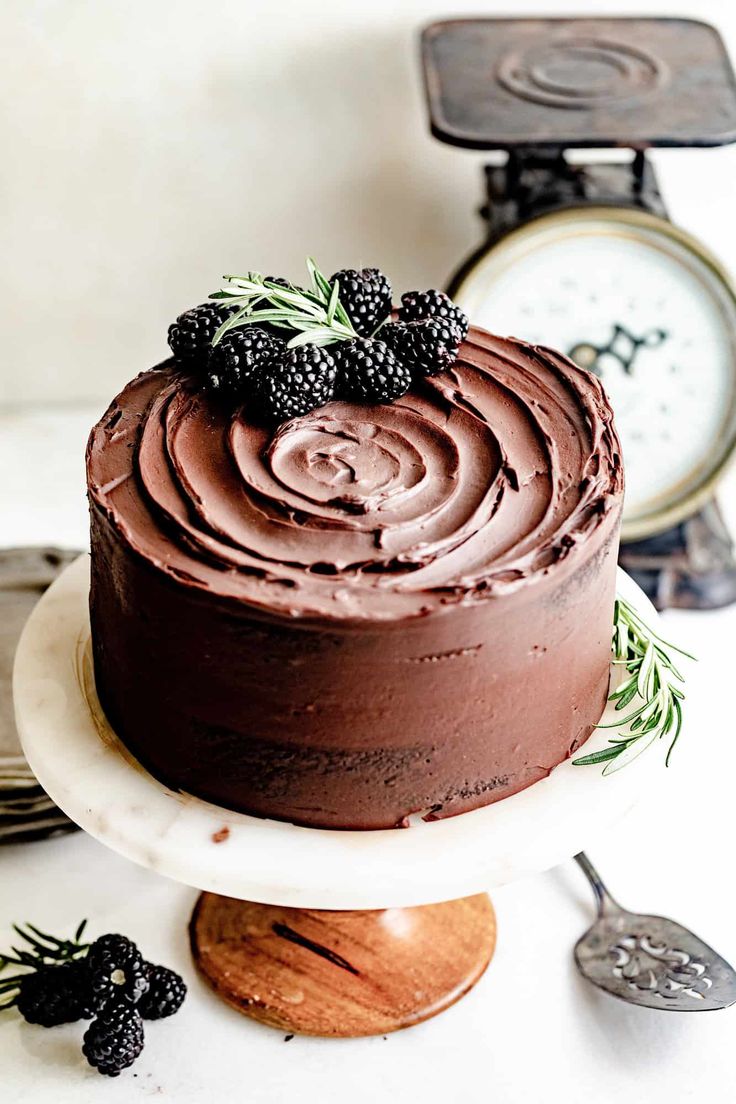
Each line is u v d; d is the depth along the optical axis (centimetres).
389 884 71
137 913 85
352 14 105
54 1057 79
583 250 95
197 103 107
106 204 110
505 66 99
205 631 69
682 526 100
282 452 73
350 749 71
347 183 110
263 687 70
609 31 103
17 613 94
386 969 82
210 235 112
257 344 75
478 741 71
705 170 110
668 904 85
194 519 71
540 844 72
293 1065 79
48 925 84
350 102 108
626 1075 78
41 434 113
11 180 109
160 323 115
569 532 71
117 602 72
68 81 106
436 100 96
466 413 75
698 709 89
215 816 73
